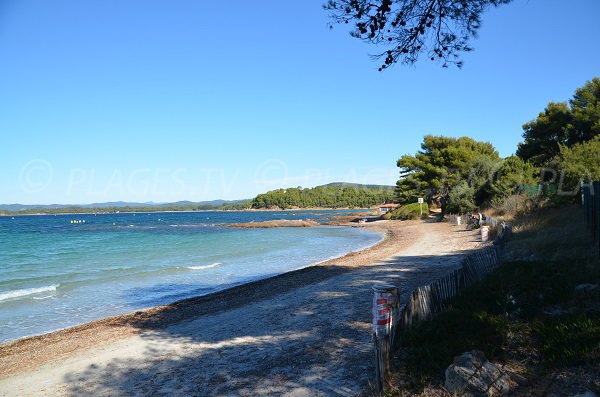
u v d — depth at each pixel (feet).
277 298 46.70
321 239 146.41
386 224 197.67
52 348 33.94
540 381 16.51
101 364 29.01
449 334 21.12
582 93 118.73
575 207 63.26
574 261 30.83
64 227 273.75
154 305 50.72
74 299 54.29
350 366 23.25
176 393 22.61
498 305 24.02
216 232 201.36
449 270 53.11
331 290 47.47
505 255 43.19
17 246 130.21
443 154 184.14
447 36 24.23
